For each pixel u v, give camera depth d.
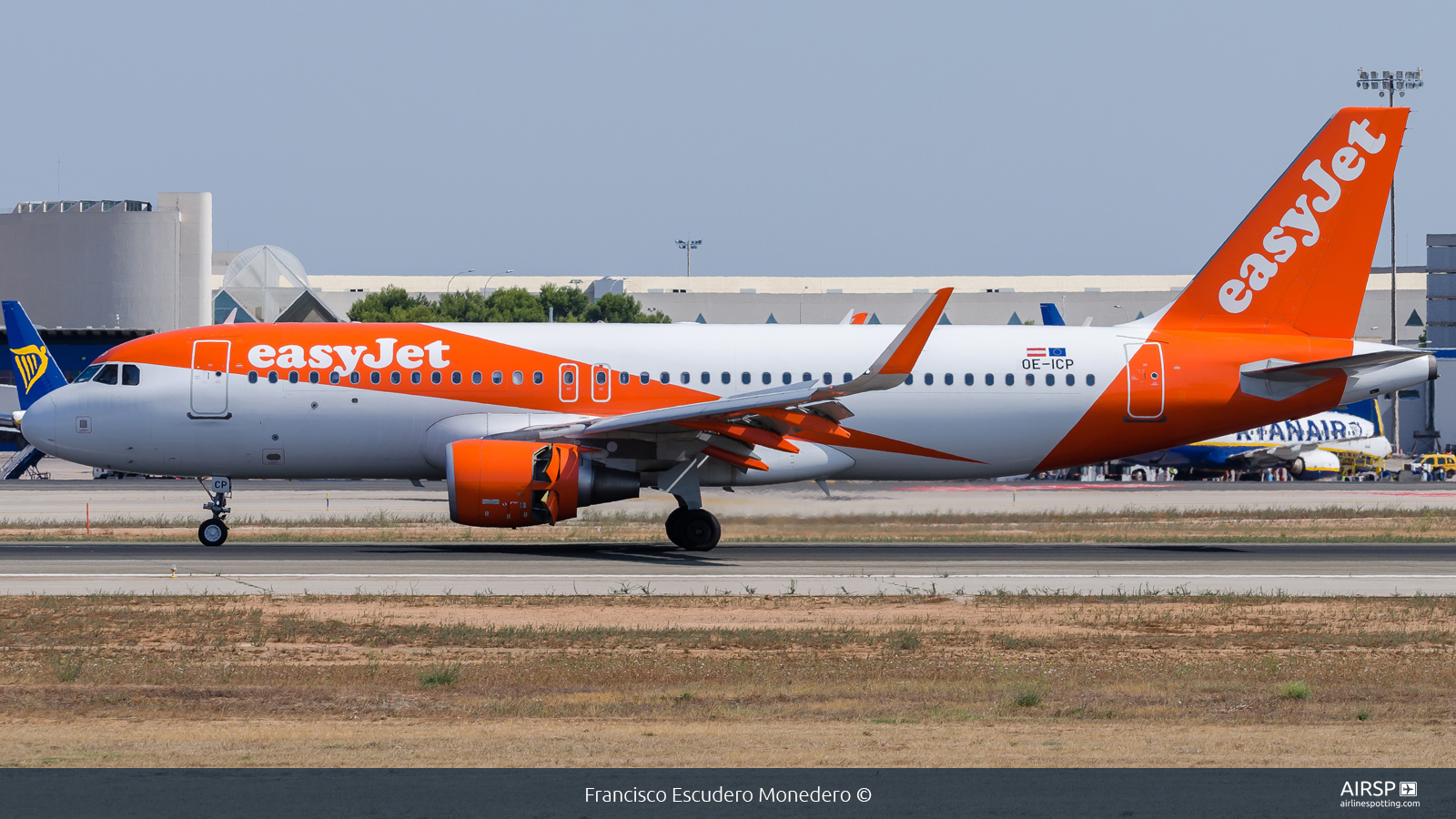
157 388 123.44
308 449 124.81
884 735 52.12
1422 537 144.50
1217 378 131.75
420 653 69.69
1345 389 132.62
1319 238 133.12
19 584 93.75
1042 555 120.81
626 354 126.25
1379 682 64.19
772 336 129.38
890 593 92.25
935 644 73.38
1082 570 107.75
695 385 126.00
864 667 67.06
